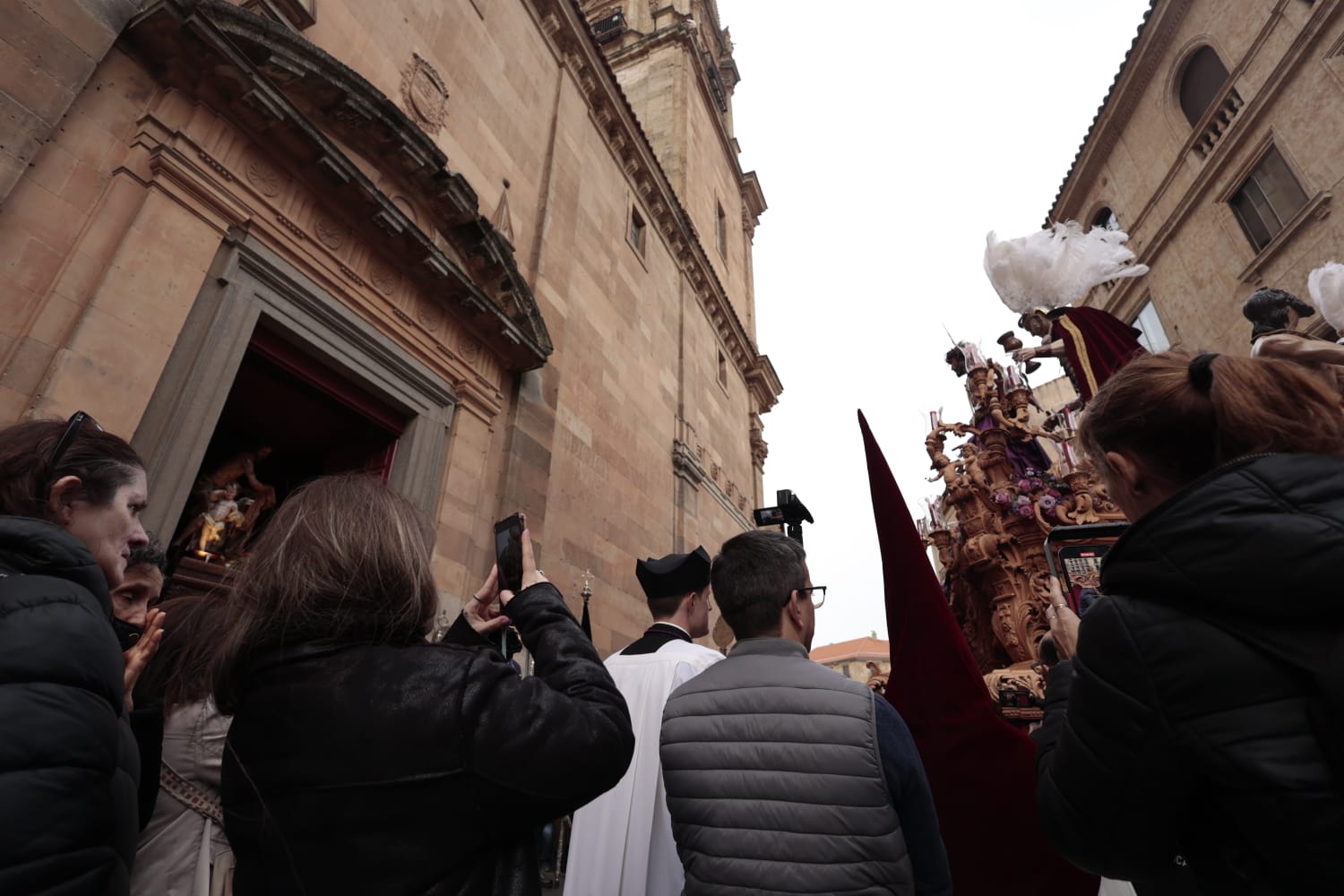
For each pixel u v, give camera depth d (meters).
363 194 5.80
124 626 1.60
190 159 4.63
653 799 2.19
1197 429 1.08
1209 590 0.88
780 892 1.35
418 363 6.59
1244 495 0.89
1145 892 1.37
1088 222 16.12
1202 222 12.56
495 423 7.63
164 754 1.51
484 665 1.07
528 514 7.64
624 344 11.58
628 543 10.12
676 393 13.65
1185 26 13.02
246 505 5.70
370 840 0.90
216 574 5.25
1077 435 1.32
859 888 1.33
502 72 9.35
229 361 4.71
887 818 1.41
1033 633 4.21
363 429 6.70
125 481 1.25
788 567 1.87
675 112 18.91
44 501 1.13
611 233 12.05
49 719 0.77
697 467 13.15
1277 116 10.90
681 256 15.58
